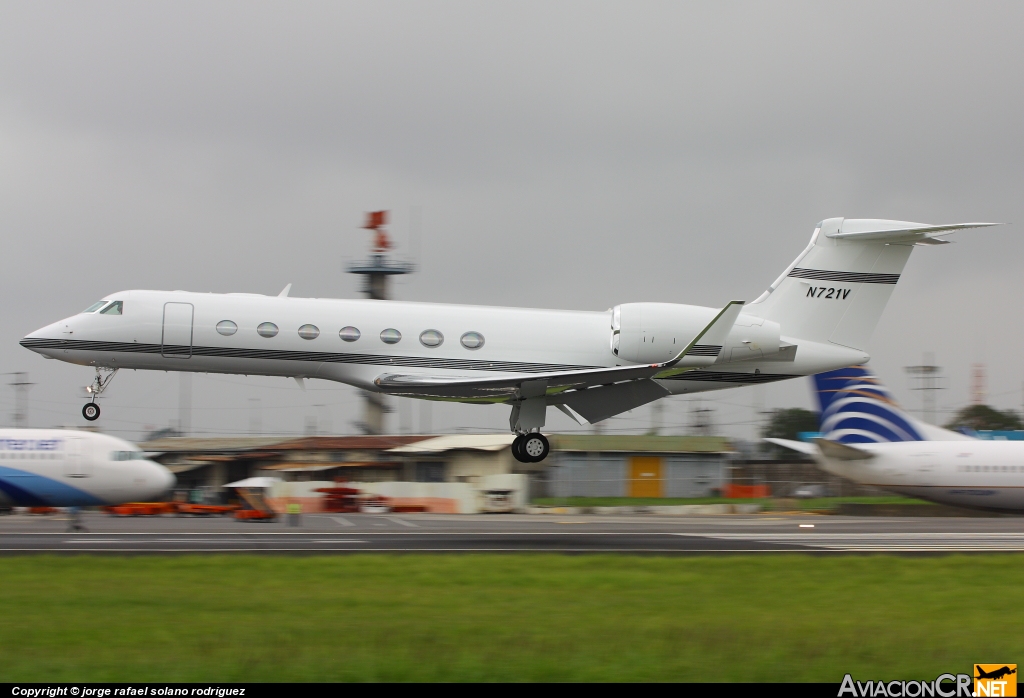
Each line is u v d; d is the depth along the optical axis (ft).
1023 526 319.27
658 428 645.92
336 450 498.69
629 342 269.64
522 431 271.08
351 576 179.22
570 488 535.60
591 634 136.05
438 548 233.35
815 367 290.56
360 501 428.15
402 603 155.22
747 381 292.20
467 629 137.69
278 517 344.08
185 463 497.46
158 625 137.39
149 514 388.78
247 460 503.61
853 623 148.05
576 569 191.42
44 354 260.21
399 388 261.85
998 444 332.80
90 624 137.59
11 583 167.12
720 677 118.83
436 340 267.80
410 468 487.61
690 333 271.49
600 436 576.20
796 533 293.84
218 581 171.83
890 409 354.74
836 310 290.97
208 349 260.21
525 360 271.28
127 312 259.80
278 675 114.93
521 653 124.88
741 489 554.05
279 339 260.83
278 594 160.56
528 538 263.29
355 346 263.29
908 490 335.47
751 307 290.97
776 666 123.24
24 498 281.95
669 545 248.52
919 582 186.19
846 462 339.77
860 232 288.30
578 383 257.96
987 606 164.14
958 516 401.70
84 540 242.99
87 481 285.02
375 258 624.18
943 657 128.26
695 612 153.69
